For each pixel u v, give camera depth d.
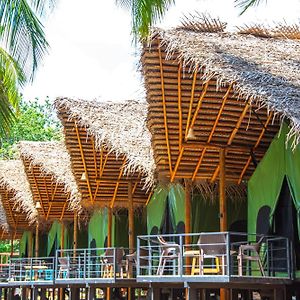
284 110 9.38
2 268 30.28
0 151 42.00
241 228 15.55
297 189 11.91
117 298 21.33
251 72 10.72
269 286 12.13
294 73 11.51
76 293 19.95
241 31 14.30
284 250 12.34
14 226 30.02
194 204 15.62
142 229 20.09
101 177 18.17
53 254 28.62
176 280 11.96
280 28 14.87
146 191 18.03
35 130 45.44
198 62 10.85
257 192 13.34
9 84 15.41
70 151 17.67
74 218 23.31
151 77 11.96
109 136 15.98
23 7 12.74
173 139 13.45
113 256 16.20
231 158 13.98
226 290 13.43
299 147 11.84
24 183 25.91
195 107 12.44
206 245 11.52
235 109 12.35
